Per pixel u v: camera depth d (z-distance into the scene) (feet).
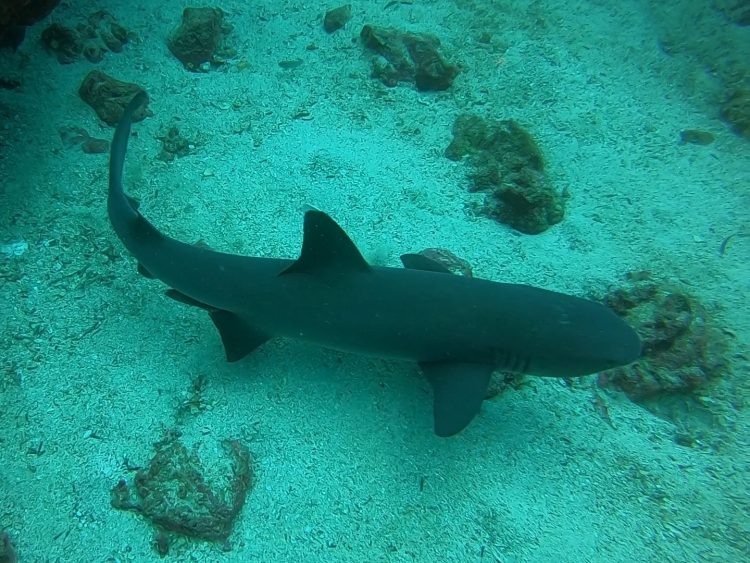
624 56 7.77
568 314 3.92
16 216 5.90
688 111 7.20
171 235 5.87
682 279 5.51
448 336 3.96
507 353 3.95
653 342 4.71
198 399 4.72
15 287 5.39
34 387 4.76
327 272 4.15
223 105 7.06
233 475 4.17
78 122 6.73
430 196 6.18
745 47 7.62
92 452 4.41
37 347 5.01
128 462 4.35
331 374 4.86
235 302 4.32
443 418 3.77
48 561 3.92
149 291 5.49
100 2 7.58
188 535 4.00
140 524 4.06
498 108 7.09
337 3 8.18
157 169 6.46
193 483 4.06
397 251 5.68
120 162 4.80
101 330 5.18
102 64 7.21
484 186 6.16
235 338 4.58
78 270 5.57
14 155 6.32
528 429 4.51
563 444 4.43
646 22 8.20
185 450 4.27
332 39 7.76
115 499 4.14
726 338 5.05
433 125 6.91
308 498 4.22
